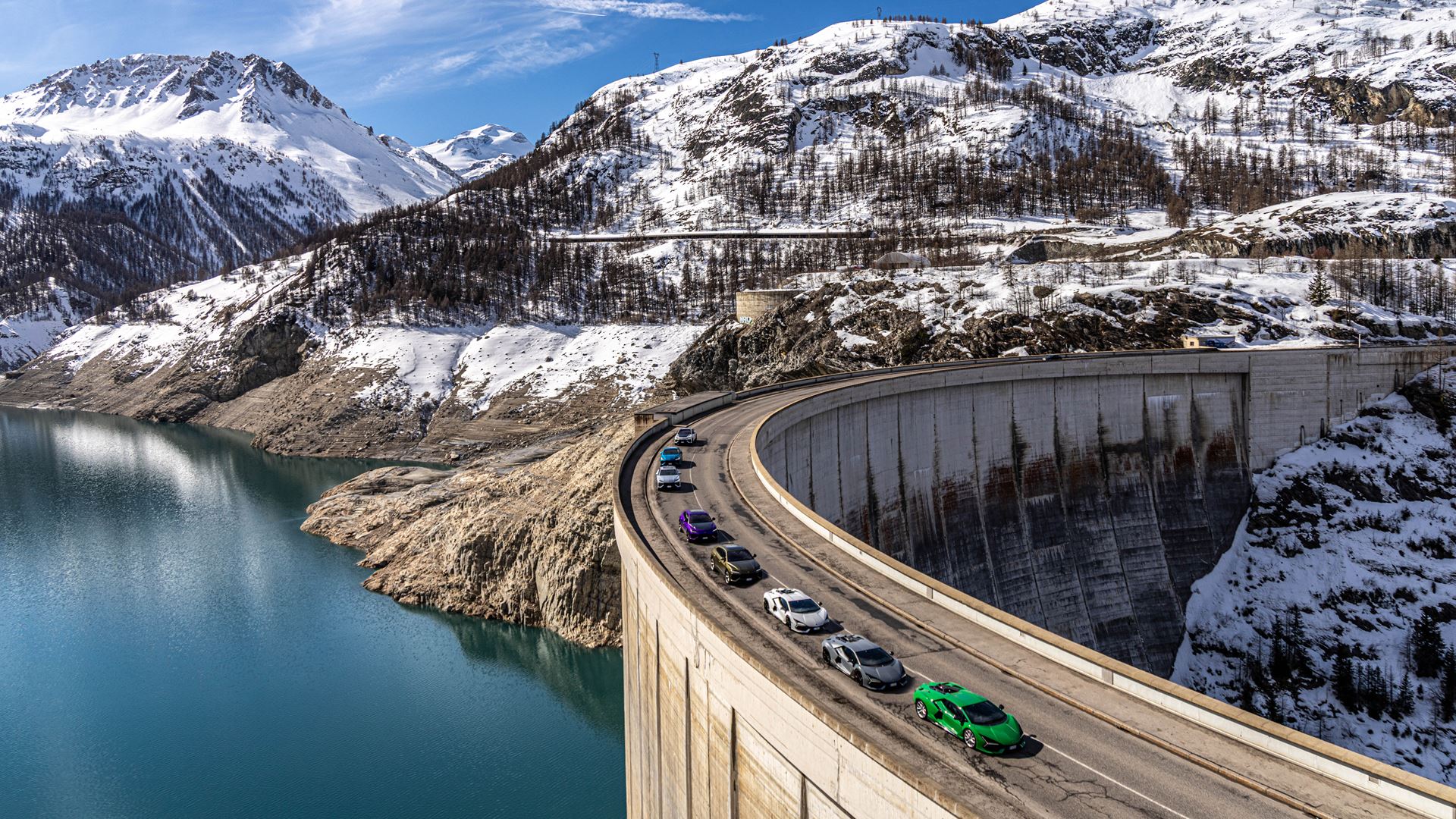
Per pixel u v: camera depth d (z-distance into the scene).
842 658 33.28
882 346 146.38
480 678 86.25
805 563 45.47
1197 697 30.17
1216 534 106.25
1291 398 111.81
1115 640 98.19
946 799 25.19
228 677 87.12
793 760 31.81
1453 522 100.88
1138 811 25.59
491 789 68.19
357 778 69.75
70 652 93.19
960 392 95.62
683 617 39.75
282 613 102.25
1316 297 138.25
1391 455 108.19
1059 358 110.75
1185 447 108.75
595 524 94.38
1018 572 96.25
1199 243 184.00
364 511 135.50
